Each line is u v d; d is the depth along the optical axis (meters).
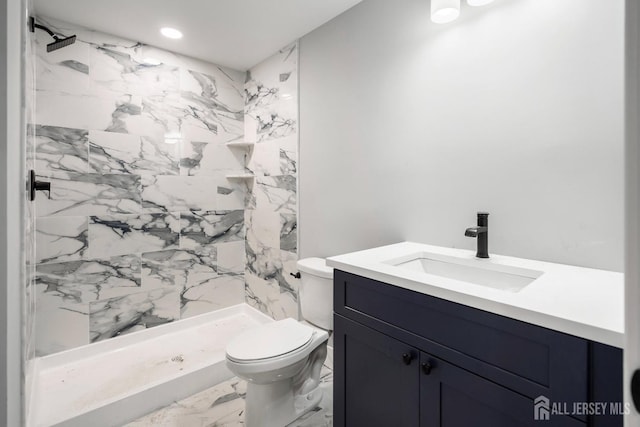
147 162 2.45
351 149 2.00
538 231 1.27
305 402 1.74
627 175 0.39
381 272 1.13
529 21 1.27
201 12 2.02
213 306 2.82
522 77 1.29
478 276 1.30
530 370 0.79
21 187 1.04
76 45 2.14
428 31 1.60
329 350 2.10
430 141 1.61
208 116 2.75
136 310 2.43
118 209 2.33
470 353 0.90
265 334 1.64
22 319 1.05
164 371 2.07
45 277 2.06
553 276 1.06
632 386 0.39
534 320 0.78
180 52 2.57
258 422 1.57
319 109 2.21
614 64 1.09
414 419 1.05
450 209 1.54
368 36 1.88
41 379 1.96
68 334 2.15
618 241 1.10
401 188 1.74
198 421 1.72
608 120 1.11
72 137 2.14
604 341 0.68
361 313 1.22
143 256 2.45
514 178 1.33
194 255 2.71
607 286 0.96
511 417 0.83
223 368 2.08
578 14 1.15
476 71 1.43
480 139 1.42
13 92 0.88
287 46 2.46
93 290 2.24
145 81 2.43
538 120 1.26
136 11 2.01
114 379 1.97
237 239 2.95
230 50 2.54
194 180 2.69
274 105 2.60
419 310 1.03
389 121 1.78
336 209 2.11
